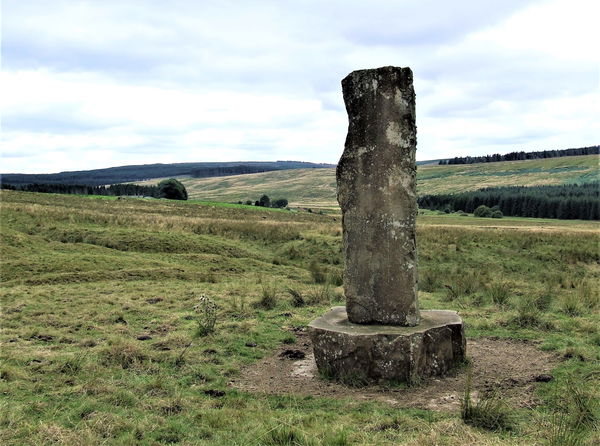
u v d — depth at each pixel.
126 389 6.51
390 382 6.95
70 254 19.69
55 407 5.86
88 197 65.19
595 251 22.55
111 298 12.77
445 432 5.01
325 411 6.02
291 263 22.02
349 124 7.76
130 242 22.80
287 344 9.22
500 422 5.35
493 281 16.05
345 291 7.84
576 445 4.54
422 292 14.88
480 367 7.69
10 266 16.91
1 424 5.31
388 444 4.81
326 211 109.31
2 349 8.19
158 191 94.50
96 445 4.87
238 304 12.27
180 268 18.08
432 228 33.34
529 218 98.88
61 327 10.02
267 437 5.00
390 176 7.48
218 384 6.99
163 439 5.16
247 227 28.75
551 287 14.98
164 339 8.96
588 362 7.61
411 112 7.40
